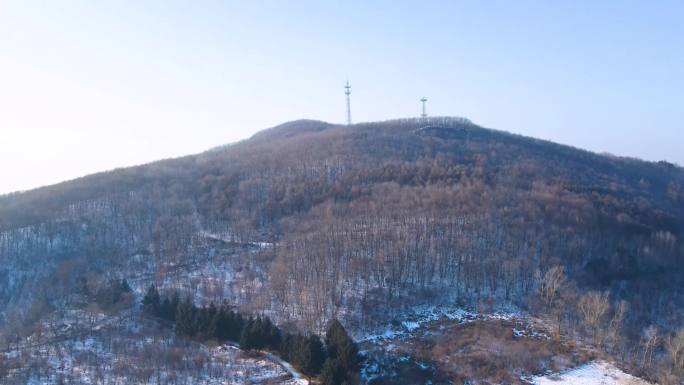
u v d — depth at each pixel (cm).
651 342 12356
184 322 12494
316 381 10212
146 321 13425
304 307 13662
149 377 10444
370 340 12462
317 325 12912
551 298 14375
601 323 13638
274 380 10369
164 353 11325
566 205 19738
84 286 15062
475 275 15450
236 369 10900
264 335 11525
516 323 13600
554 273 14912
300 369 10444
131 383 10200
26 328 13062
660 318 14600
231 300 14762
